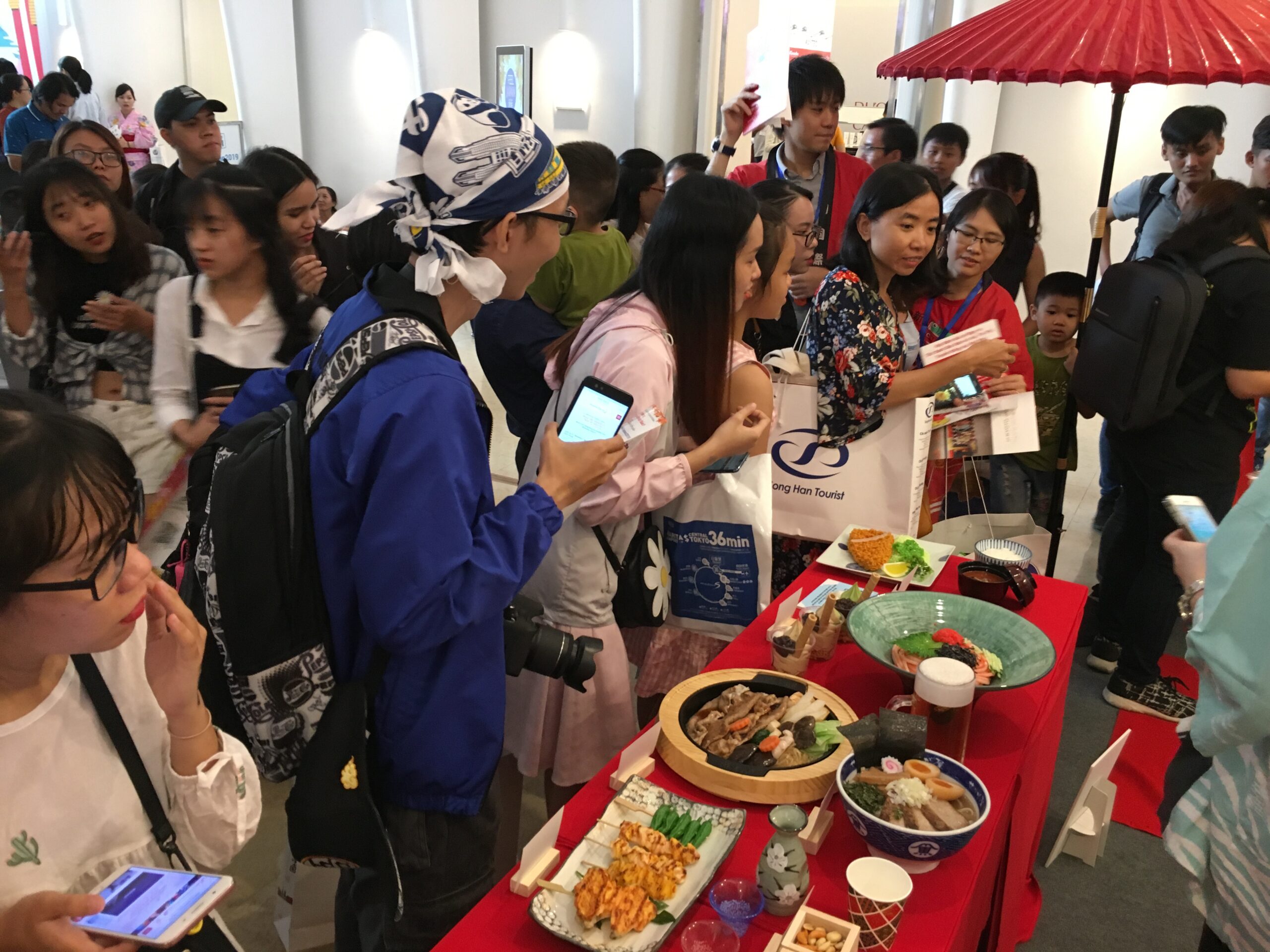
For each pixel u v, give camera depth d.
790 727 1.31
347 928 1.41
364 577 1.07
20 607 0.73
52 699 0.87
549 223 1.21
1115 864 2.15
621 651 1.75
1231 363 2.37
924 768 1.17
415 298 1.17
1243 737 1.15
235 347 2.20
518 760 1.77
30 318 2.30
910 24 5.75
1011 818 1.35
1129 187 4.27
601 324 1.70
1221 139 3.62
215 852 0.98
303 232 2.61
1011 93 6.01
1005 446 2.30
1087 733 2.65
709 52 5.38
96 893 0.83
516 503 1.19
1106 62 2.06
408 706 1.17
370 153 7.21
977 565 1.85
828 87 3.04
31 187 2.22
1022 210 3.66
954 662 1.27
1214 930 1.33
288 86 7.17
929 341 2.49
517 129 1.13
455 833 1.24
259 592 1.10
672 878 1.04
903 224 2.09
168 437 2.21
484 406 1.22
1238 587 1.11
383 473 1.06
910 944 1.02
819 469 2.11
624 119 6.17
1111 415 2.50
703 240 1.60
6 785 0.83
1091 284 2.62
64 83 5.16
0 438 0.71
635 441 1.59
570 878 1.07
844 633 1.65
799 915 1.01
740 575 1.77
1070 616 1.78
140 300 2.37
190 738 0.94
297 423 1.13
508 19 6.37
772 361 2.09
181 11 8.04
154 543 2.23
